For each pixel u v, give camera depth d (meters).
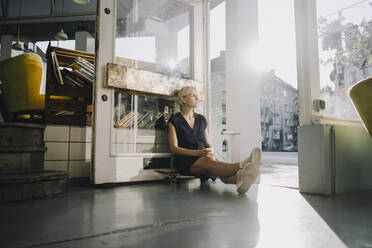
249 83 3.57
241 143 3.39
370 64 2.56
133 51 2.86
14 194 1.74
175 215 1.40
